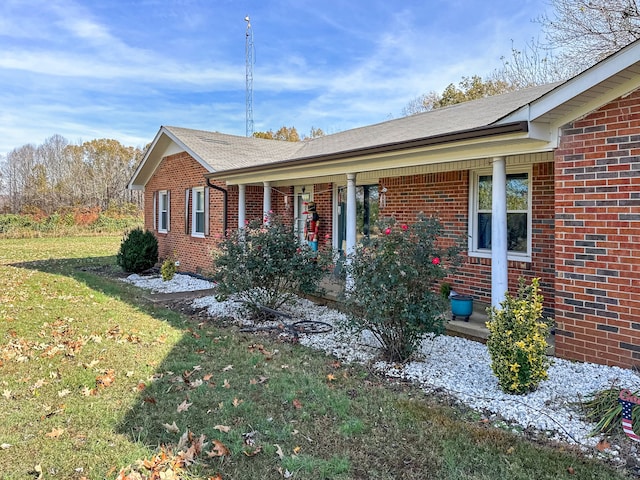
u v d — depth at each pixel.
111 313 7.74
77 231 28.38
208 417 3.69
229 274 7.11
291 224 8.64
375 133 9.95
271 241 7.18
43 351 5.54
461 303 6.06
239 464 2.99
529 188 6.58
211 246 11.67
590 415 3.48
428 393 4.16
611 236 4.38
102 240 25.25
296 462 2.99
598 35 13.42
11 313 7.70
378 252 4.78
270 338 6.14
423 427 3.47
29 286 10.52
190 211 12.74
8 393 4.16
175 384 4.43
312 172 8.15
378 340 5.30
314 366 4.95
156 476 2.84
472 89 24.20
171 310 8.05
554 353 4.88
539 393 3.96
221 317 7.39
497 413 3.68
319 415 3.71
